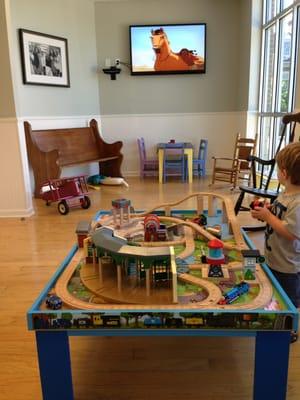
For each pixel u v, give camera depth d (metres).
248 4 4.86
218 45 5.35
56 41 4.71
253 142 4.53
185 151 5.12
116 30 5.36
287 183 1.46
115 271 1.39
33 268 2.44
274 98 4.48
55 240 2.96
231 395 1.32
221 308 1.11
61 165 4.46
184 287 1.28
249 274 1.29
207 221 1.98
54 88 4.79
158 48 5.33
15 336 1.70
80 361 1.53
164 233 1.65
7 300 2.03
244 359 1.51
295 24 3.79
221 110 5.55
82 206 3.89
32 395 1.35
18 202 3.60
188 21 5.30
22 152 3.51
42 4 4.49
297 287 1.53
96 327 1.11
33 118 4.52
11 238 3.04
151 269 1.27
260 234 2.98
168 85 5.50
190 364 1.49
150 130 5.65
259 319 1.07
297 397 1.30
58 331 1.12
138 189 4.77
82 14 5.13
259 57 4.87
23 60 4.26
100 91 5.57
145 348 1.60
